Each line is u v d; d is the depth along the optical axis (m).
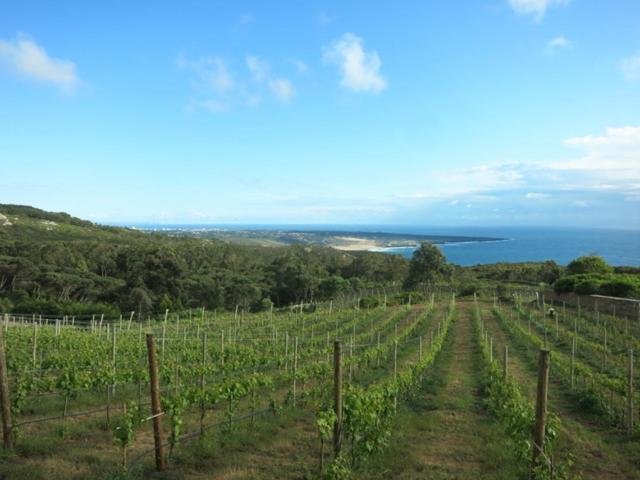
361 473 7.22
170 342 21.47
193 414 10.53
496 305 39.12
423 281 56.94
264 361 16.59
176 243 83.56
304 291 62.28
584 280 33.53
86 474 7.01
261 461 7.84
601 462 8.06
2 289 55.09
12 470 6.98
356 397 7.84
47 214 106.38
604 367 16.06
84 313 45.94
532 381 14.91
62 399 11.61
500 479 7.02
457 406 11.58
